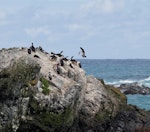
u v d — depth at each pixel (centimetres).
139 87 12025
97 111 6038
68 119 5322
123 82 16088
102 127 6084
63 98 5206
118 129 6291
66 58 6225
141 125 6494
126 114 6494
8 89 4812
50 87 5281
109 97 6341
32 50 5906
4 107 4819
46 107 5056
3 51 5369
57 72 5697
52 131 5059
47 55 6212
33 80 5088
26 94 4938
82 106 5925
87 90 6128
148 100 10862
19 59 5081
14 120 4828
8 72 4894
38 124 4978
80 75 5956
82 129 5872
